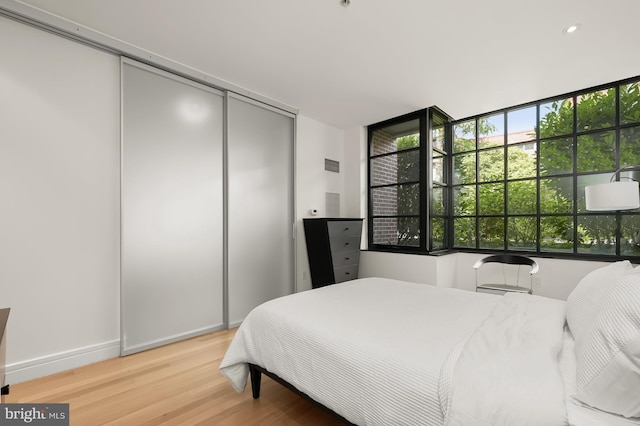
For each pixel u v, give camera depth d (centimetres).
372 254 443
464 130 434
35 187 217
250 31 237
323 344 145
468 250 423
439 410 103
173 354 259
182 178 296
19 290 210
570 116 344
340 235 405
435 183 410
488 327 145
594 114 329
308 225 408
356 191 473
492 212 402
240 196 344
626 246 308
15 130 210
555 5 204
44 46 222
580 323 135
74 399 188
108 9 212
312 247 409
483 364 109
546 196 359
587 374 98
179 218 293
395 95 355
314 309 187
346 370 132
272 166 381
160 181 281
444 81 319
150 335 271
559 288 332
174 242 289
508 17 217
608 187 230
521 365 106
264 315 183
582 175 335
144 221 270
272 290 378
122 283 255
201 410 178
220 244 326
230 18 222
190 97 303
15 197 210
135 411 176
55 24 219
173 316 287
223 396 193
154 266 276
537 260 348
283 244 394
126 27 233
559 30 230
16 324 209
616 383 90
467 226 426
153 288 274
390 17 219
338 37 245
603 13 210
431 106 388
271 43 254
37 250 217
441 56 271
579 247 336
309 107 397
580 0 198
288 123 402
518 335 134
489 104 381
